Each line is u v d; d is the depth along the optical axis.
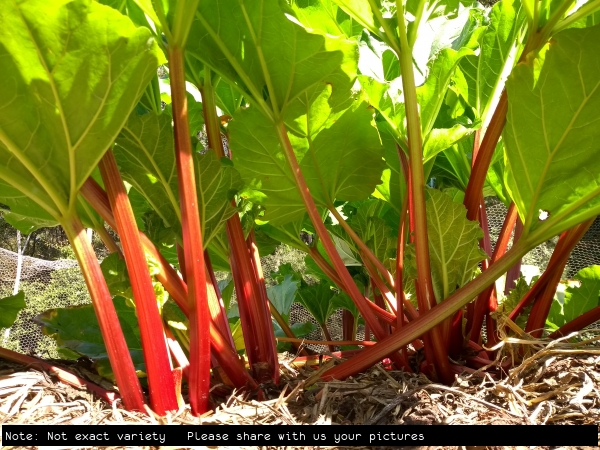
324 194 0.90
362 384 0.69
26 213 0.84
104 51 0.53
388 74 1.09
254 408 0.64
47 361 0.77
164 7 0.62
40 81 0.54
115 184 0.62
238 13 0.69
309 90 0.76
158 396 0.62
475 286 0.67
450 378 0.72
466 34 0.99
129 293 0.68
